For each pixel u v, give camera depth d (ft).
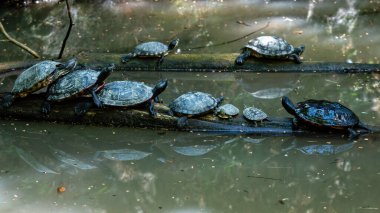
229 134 40.93
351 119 39.42
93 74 42.63
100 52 60.39
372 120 41.75
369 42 60.70
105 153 39.34
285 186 33.91
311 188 33.65
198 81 52.44
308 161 37.22
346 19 69.67
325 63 53.36
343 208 31.27
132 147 40.04
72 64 43.57
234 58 54.54
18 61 55.47
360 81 50.80
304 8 75.15
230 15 73.82
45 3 79.97
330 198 32.40
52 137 41.47
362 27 66.08
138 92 41.81
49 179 35.47
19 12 77.10
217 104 42.06
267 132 40.68
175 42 55.62
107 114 42.14
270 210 31.17
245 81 52.31
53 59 56.65
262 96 48.19
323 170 35.94
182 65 54.65
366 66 52.75
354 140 39.32
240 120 41.32
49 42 65.05
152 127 42.09
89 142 40.83
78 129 42.42
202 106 41.04
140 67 54.85
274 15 72.74
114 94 41.57
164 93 49.14
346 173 35.40
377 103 45.32
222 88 50.47
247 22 70.44
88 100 42.75
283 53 52.47
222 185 34.27
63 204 32.19
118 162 37.96
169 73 54.60
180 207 31.78
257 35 65.00
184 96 42.14
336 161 37.01
